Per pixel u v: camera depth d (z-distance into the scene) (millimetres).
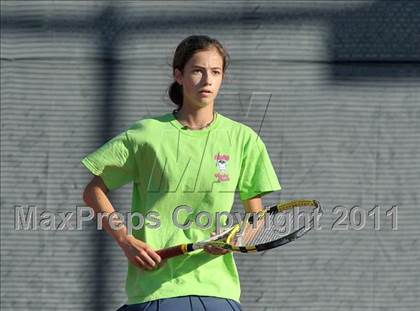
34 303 18750
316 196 18812
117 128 18719
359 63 18812
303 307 18781
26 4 18625
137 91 18719
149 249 13766
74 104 18719
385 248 18906
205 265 14000
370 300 18891
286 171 18766
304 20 18750
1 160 18656
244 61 18703
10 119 18672
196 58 14172
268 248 13734
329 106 18797
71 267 18766
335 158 18812
